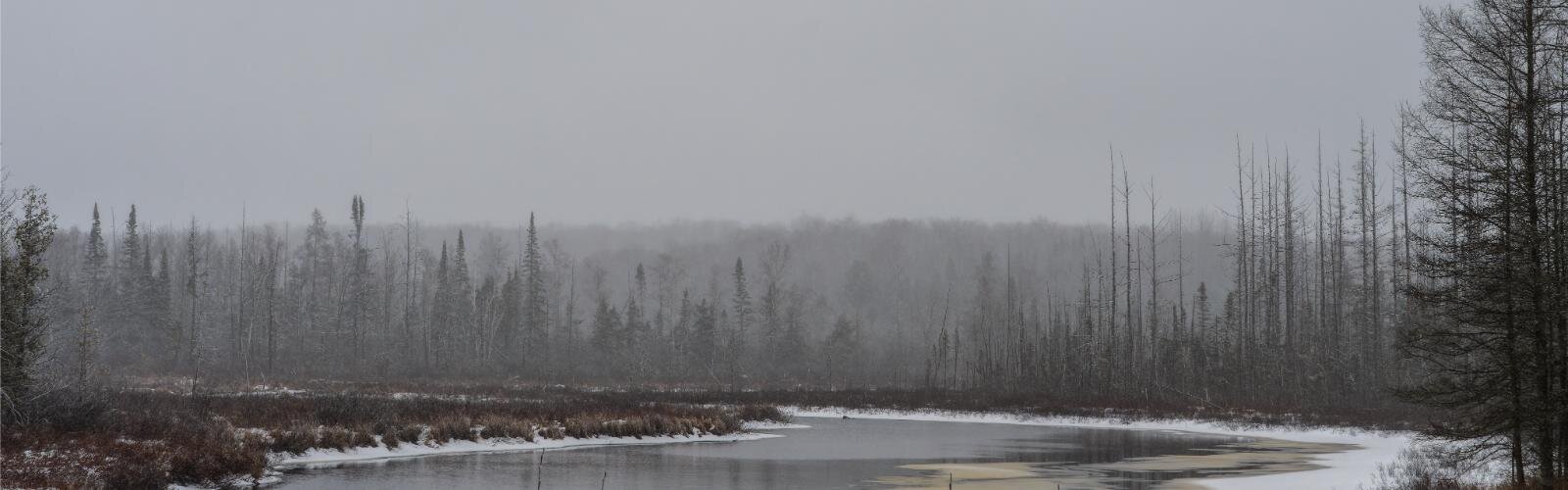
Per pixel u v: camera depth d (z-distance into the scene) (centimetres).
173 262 12369
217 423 2547
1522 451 1917
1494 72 1788
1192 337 6444
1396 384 4769
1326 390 5256
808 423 4750
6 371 2045
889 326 13675
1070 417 4991
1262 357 6056
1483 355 1944
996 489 2259
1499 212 1759
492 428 3120
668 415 4106
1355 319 5838
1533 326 1734
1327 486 2302
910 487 2281
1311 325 6281
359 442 2731
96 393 2297
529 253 9756
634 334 9938
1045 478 2470
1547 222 1756
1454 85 1836
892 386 8606
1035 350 7844
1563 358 1719
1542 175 1742
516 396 5438
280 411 3053
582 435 3334
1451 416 2273
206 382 5803
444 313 9244
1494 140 1775
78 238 11919
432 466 2520
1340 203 6128
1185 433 4178
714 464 2719
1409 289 1934
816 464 2767
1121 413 4988
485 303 9462
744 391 7275
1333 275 6044
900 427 4469
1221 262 15275
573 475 2388
